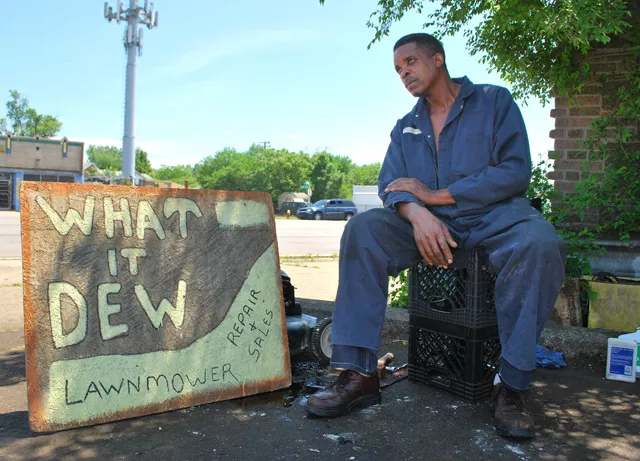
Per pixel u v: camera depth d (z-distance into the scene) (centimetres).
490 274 255
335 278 791
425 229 242
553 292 223
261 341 273
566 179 469
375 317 251
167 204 254
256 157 9856
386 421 235
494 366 268
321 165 8119
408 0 504
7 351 346
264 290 279
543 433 223
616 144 444
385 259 254
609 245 431
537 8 396
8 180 3978
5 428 219
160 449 203
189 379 248
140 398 233
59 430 214
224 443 209
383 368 296
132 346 234
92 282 228
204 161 11056
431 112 273
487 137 252
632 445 212
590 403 260
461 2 488
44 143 4069
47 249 218
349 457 199
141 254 242
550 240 220
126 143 4109
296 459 196
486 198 242
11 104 7675
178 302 249
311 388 281
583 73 452
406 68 260
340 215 4312
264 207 287
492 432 223
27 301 211
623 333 349
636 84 436
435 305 279
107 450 201
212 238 265
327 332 329
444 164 262
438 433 222
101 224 234
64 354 217
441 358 276
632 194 427
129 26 4038
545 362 320
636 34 428
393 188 258
